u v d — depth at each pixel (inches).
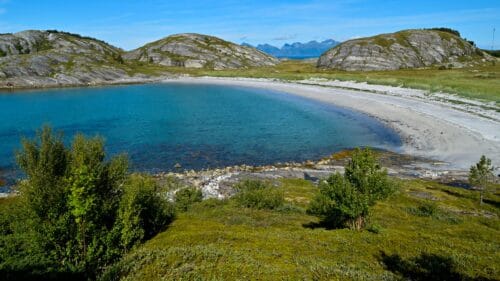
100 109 3887.8
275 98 4552.2
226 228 833.5
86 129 2869.1
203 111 3730.3
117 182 729.0
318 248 679.7
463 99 3307.1
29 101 4471.0
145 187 813.2
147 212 802.8
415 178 1681.8
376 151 2199.8
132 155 2158.0
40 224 617.0
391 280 523.8
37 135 687.1
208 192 1455.5
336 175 878.4
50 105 4165.8
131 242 690.8
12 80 5821.9
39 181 623.5
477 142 2175.2
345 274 513.3
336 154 2170.3
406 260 633.0
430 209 1116.5
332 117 3248.0
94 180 637.3
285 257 599.5
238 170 1877.5
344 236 767.1
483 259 655.8
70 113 3636.8
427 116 2866.6
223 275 482.6
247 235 746.2
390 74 5590.6
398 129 2650.1
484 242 805.9
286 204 1181.1
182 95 4997.5
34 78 6013.8
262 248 656.4
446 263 622.2
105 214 665.0
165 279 479.2
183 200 1200.8
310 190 1451.8
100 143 709.9
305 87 5196.9
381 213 1087.6
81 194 607.8
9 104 4232.3
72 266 601.6
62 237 615.5
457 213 1165.7
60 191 621.0
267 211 1096.2
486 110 2883.9
